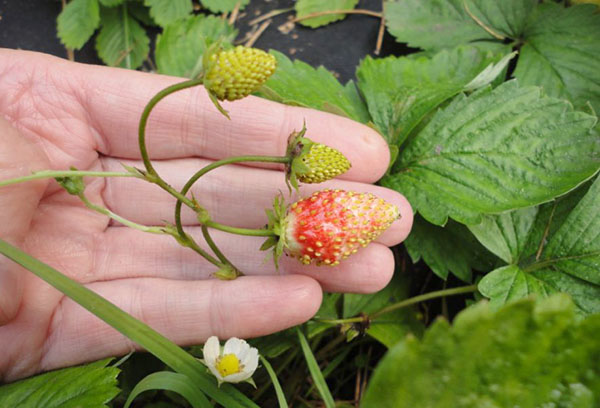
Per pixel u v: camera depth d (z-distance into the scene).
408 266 0.29
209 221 0.20
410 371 0.14
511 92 0.24
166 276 0.25
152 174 0.20
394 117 0.26
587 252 0.23
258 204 0.25
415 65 0.27
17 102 0.24
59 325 0.23
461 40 0.30
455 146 0.25
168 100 0.24
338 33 0.33
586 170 0.23
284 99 0.25
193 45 0.30
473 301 0.25
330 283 0.24
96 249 0.25
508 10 0.30
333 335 0.28
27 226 0.22
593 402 0.14
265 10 0.34
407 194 0.25
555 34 0.29
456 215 0.24
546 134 0.24
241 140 0.25
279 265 0.24
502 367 0.14
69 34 0.31
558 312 0.14
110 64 0.32
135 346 0.24
